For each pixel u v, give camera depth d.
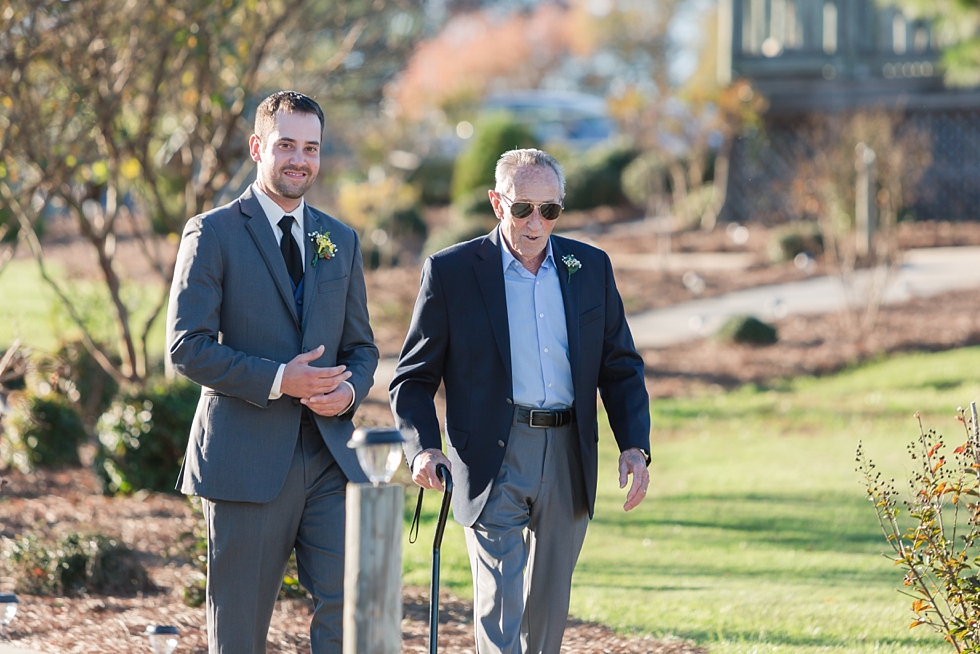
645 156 34.22
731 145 29.30
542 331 5.20
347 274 5.07
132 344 12.27
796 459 12.91
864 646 6.36
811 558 8.84
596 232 31.27
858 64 28.56
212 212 4.86
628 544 9.71
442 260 5.27
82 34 10.89
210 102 11.77
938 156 27.91
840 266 19.44
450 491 4.91
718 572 8.58
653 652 6.36
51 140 11.45
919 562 5.06
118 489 10.88
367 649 3.69
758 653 6.26
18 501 10.47
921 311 19.61
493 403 5.13
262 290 4.83
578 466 5.22
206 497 4.71
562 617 5.30
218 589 4.79
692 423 15.23
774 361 17.94
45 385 12.30
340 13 13.31
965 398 15.04
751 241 27.02
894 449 12.91
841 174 23.27
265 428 4.76
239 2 11.59
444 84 55.28
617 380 5.46
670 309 21.72
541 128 41.91
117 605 7.30
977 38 18.86
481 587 5.07
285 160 4.84
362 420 9.34
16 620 6.79
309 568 4.88
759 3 29.19
